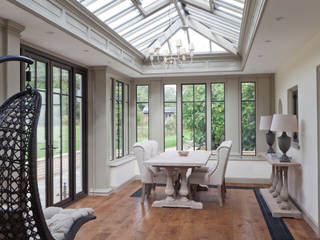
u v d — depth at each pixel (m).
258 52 4.61
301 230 3.80
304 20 3.14
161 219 4.28
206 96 7.18
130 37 5.33
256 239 3.52
